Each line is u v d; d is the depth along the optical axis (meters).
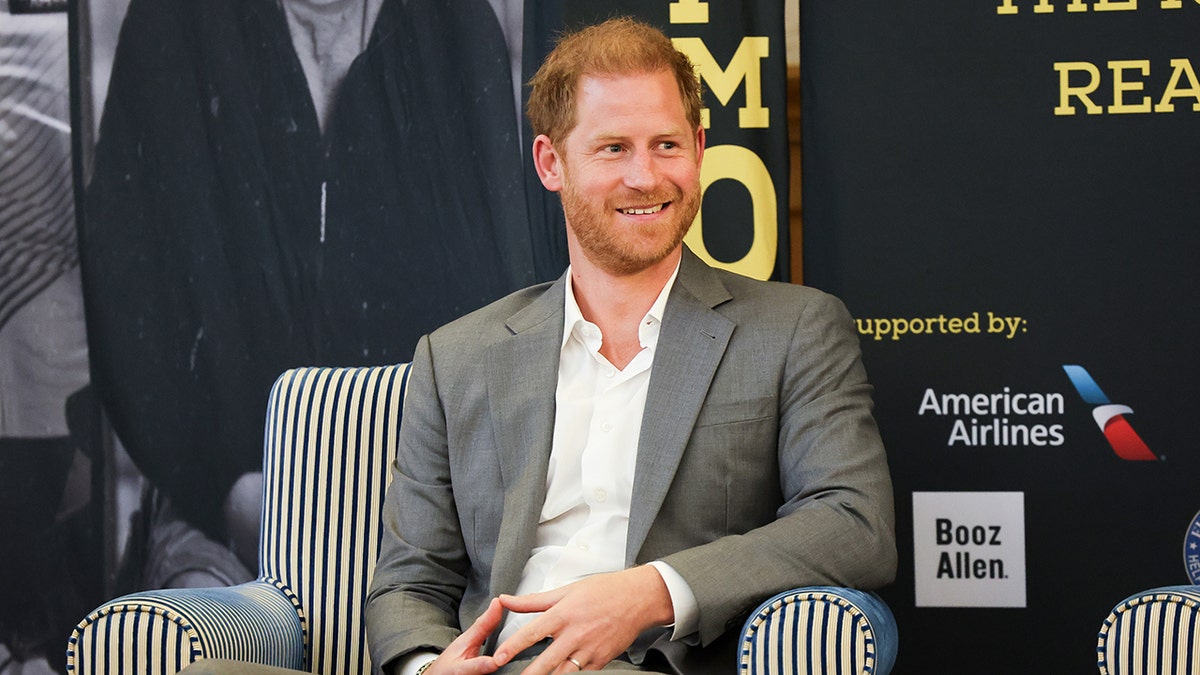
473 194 6.51
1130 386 6.17
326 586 5.27
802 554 3.94
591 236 4.44
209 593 4.69
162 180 6.58
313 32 6.58
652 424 4.34
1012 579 6.20
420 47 6.55
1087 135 6.21
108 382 6.56
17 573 6.54
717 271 4.79
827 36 6.34
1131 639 3.99
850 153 6.33
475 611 4.42
